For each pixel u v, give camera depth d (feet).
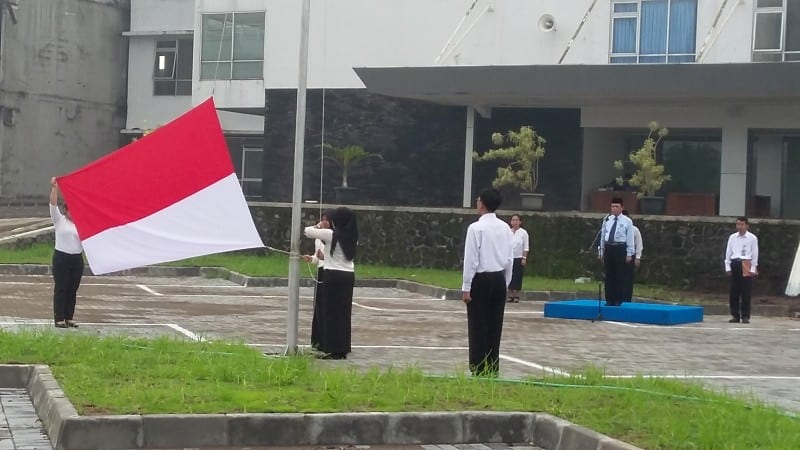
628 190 120.57
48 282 87.45
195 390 35.83
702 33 109.19
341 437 33.45
